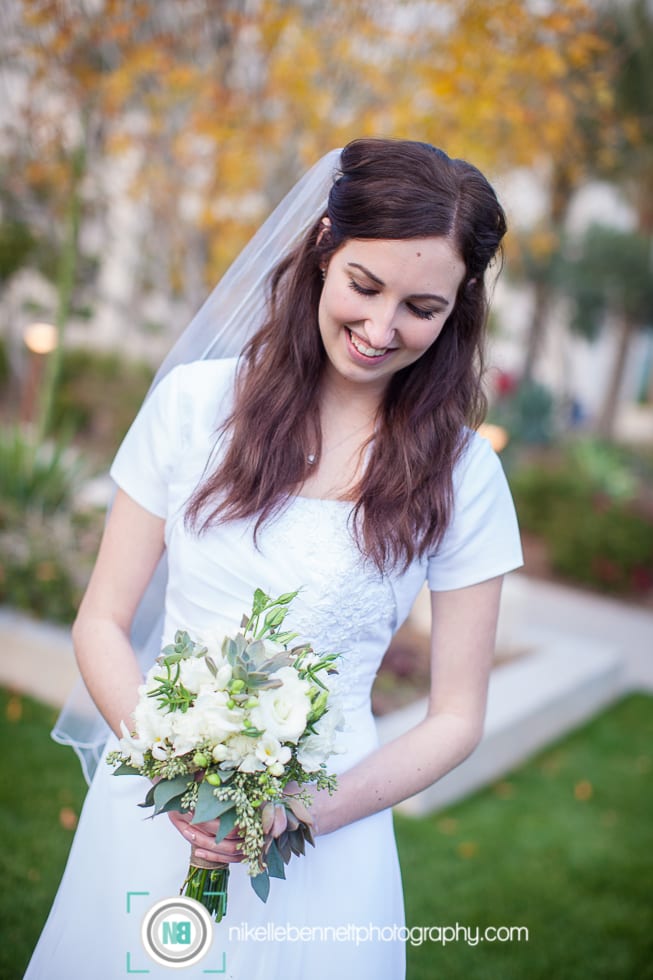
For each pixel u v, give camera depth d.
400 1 5.03
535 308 13.99
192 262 5.90
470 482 1.66
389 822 1.72
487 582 1.67
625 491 9.41
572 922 3.29
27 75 5.55
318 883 1.60
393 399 1.67
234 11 5.07
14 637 4.46
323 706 1.34
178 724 1.32
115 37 4.95
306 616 1.60
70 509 5.36
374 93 5.31
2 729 4.05
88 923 1.64
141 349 11.72
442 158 1.47
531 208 9.46
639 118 7.22
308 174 1.85
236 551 1.61
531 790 4.32
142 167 5.82
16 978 2.57
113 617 1.67
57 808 3.51
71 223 5.77
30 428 6.63
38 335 8.49
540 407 12.94
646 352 25.67
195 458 1.66
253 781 1.34
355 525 1.60
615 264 13.16
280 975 1.58
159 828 1.63
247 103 5.32
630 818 4.15
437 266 1.43
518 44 4.94
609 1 5.86
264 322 1.80
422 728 1.63
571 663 5.39
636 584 8.27
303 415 1.64
